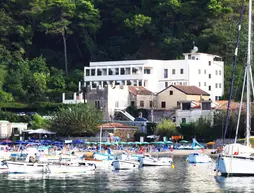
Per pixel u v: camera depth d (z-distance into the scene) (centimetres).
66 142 18538
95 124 19875
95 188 11719
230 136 18788
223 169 12838
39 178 13125
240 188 11612
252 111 18300
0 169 14400
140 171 14375
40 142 18950
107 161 15400
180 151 18475
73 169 14012
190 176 13275
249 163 12788
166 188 11675
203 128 19412
